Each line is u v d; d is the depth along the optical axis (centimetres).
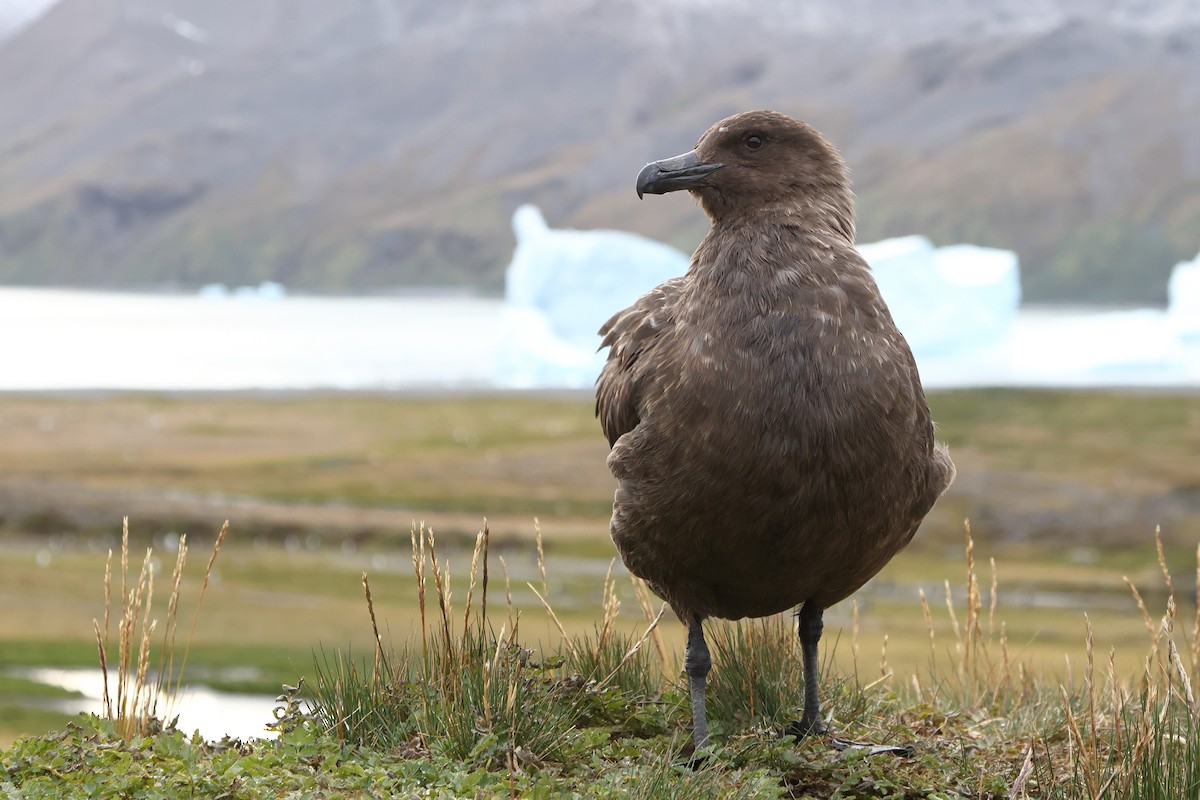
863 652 2712
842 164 749
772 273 685
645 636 801
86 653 3703
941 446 752
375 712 734
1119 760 663
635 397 725
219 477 7262
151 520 6097
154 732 751
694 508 677
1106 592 4962
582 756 702
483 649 747
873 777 685
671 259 10431
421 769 648
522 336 10975
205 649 3725
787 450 655
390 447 8244
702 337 680
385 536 5938
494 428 8969
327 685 764
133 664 3516
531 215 10944
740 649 830
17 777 641
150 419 9469
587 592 4719
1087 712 838
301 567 5375
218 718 2725
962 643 1071
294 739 685
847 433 657
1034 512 6169
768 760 701
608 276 10525
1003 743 785
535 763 672
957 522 6062
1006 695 943
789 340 664
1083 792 638
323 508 6525
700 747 694
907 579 5144
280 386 11994
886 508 682
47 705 3048
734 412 659
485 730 689
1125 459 7206
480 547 737
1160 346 10994
